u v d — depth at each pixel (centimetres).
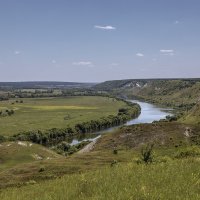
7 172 5550
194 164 1712
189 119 12488
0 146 9006
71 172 5144
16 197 1606
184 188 1200
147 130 8694
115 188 1293
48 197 1378
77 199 1248
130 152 6931
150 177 1462
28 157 8575
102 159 6150
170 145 7812
